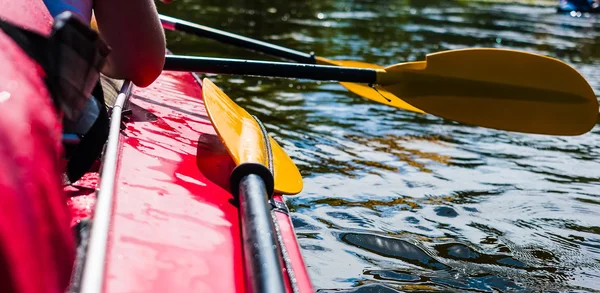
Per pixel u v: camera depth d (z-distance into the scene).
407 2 11.76
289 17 7.97
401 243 2.02
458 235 2.12
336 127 3.41
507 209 2.40
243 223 1.17
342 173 2.68
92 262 0.73
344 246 1.97
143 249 1.02
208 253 1.08
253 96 3.92
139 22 1.51
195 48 5.27
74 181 1.09
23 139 0.62
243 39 3.22
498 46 6.67
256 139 1.72
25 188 0.60
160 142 1.64
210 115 1.67
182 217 1.21
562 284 1.83
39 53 0.77
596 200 2.56
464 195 2.52
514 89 2.38
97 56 0.86
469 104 2.39
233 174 1.36
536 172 2.90
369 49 5.94
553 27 8.94
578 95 2.37
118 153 1.42
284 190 1.58
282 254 1.11
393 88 2.31
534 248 2.06
